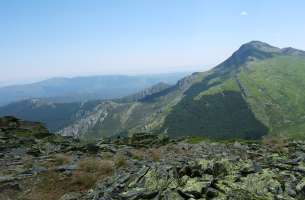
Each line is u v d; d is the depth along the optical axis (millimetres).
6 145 44438
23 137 52125
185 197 16828
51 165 30609
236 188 17828
